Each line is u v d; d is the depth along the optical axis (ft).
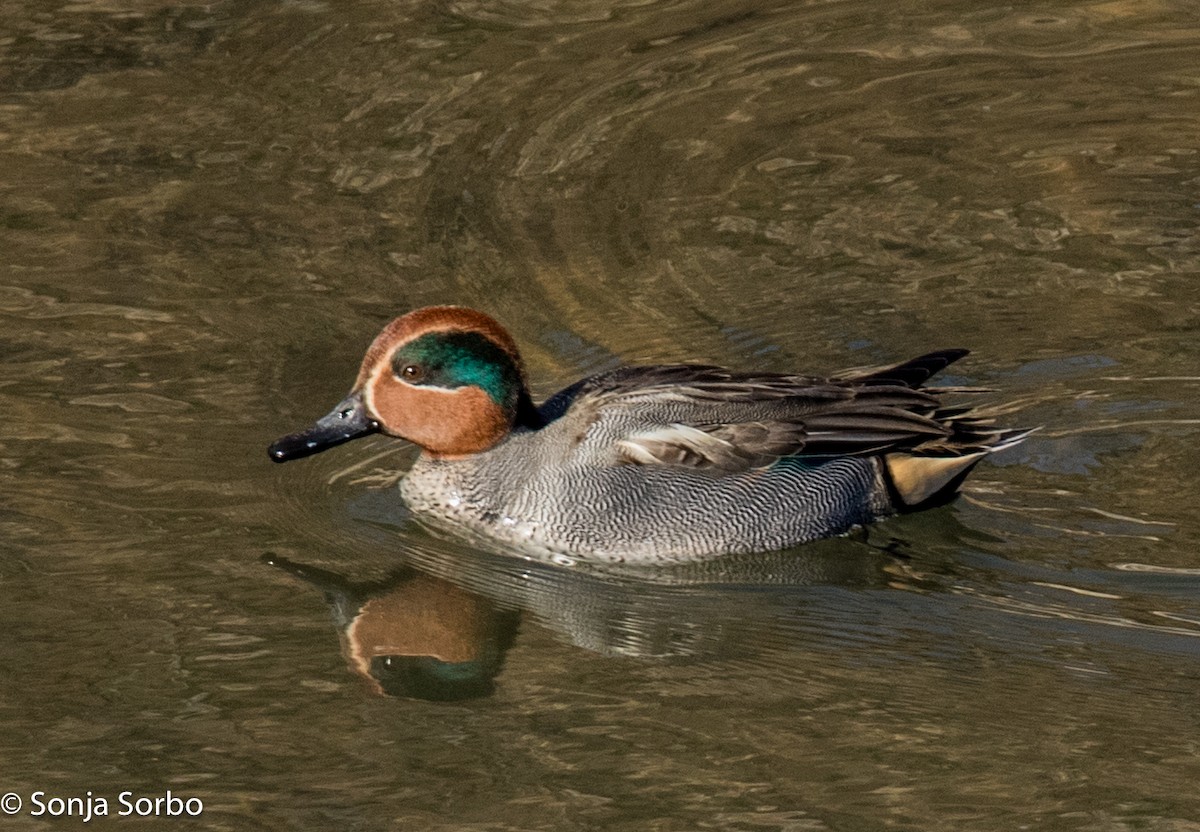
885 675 35.40
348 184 55.72
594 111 61.21
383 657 35.50
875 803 30.37
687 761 31.78
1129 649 36.19
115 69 62.18
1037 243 54.13
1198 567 39.34
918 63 65.36
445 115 60.18
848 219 55.57
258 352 46.65
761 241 54.24
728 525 40.98
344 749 32.09
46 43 63.87
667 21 68.23
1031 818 29.94
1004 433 41.96
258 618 36.52
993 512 41.68
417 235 53.11
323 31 65.41
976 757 31.94
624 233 54.24
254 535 39.60
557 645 36.96
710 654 36.55
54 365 45.65
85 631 35.37
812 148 59.72
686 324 49.80
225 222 53.21
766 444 41.22
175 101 60.08
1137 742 32.53
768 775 31.30
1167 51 65.82
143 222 52.95
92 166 55.98
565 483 40.98
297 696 33.76
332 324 48.11
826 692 34.65
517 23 67.10
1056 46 66.49
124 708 32.99
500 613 38.42
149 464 41.68
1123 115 61.67
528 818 29.94
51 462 41.45
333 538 40.55
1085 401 45.93
